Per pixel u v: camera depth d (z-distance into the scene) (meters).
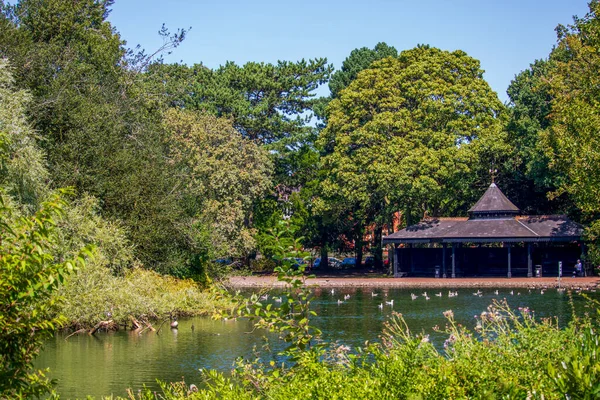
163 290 36.16
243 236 61.22
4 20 39.22
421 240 63.25
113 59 45.97
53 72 40.50
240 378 11.62
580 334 9.46
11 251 8.57
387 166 61.16
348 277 67.44
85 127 37.59
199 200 57.34
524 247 66.75
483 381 7.98
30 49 39.50
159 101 49.44
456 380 8.13
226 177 60.69
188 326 31.14
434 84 62.81
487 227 62.31
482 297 44.41
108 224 35.25
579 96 33.47
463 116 62.69
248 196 63.09
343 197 66.19
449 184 63.72
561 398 6.61
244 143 65.31
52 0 45.56
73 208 32.94
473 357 9.09
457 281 57.97
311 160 74.94
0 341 8.55
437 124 63.44
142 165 40.00
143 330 29.78
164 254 40.19
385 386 8.48
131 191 38.06
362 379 8.97
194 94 74.44
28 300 8.63
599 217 56.22
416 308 38.16
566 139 26.70
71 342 26.70
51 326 8.91
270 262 75.81
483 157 64.88
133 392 17.89
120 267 35.69
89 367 21.45
